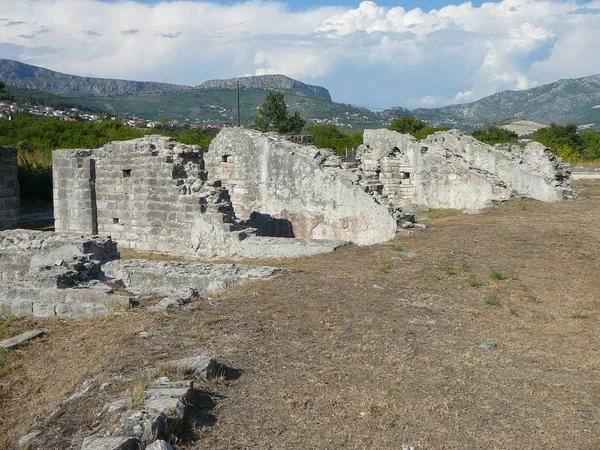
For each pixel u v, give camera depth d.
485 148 27.56
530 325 9.23
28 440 5.14
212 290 11.40
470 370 7.07
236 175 20.14
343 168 18.91
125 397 5.51
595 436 5.59
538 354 7.83
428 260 13.40
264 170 19.55
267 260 14.20
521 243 15.48
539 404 6.25
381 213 17.20
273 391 6.09
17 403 6.38
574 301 10.71
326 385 6.35
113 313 8.80
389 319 8.93
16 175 23.69
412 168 25.80
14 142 35.78
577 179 35.41
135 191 16.83
